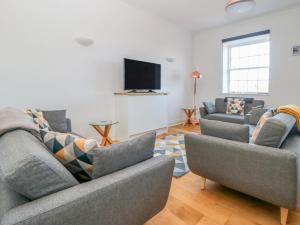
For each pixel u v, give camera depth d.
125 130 3.70
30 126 1.37
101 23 3.52
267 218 1.56
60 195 0.82
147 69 4.23
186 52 5.58
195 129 4.84
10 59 2.60
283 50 4.25
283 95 4.32
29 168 0.75
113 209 0.97
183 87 5.61
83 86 3.37
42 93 2.91
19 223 0.66
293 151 1.42
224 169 1.71
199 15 4.47
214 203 1.76
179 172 2.38
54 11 2.94
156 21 4.56
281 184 1.41
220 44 5.23
